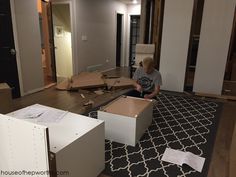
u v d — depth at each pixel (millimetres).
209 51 4160
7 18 3574
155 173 1913
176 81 4594
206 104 3799
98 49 6238
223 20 3930
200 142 2459
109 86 4422
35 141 1115
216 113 3369
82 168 1630
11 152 1265
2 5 3463
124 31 7754
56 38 5602
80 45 5355
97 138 1755
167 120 3064
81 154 1584
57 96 4070
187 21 4203
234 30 4191
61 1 5020
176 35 4355
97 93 4203
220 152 2270
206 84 4344
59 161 1370
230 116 3260
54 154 1328
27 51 4047
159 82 3111
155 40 5000
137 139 2395
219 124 2961
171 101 3953
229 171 1876
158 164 2041
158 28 4875
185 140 2498
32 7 4043
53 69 5090
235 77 4211
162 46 4531
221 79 4207
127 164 2037
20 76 3943
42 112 1897
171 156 2162
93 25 5805
